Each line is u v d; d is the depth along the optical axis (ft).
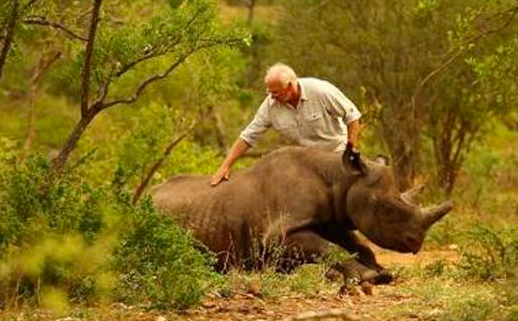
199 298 73.26
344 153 93.91
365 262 96.63
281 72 97.25
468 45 104.06
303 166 96.78
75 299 72.13
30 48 137.18
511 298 70.49
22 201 72.90
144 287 73.61
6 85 189.78
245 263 97.25
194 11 81.20
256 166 99.19
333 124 98.89
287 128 99.09
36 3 81.61
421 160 168.86
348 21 167.12
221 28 87.45
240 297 77.92
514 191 177.47
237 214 97.40
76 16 98.48
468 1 154.71
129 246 74.02
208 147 158.71
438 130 167.02
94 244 71.77
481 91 144.46
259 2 224.74
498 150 206.08
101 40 81.46
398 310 72.64
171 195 100.78
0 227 70.59
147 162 142.92
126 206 74.84
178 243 74.59
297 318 62.85
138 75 153.28
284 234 94.48
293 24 172.65
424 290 82.48
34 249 70.13
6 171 76.07
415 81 161.89
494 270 90.84
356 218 94.22
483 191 164.14
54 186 73.97
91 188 74.79
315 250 93.45
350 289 81.66
